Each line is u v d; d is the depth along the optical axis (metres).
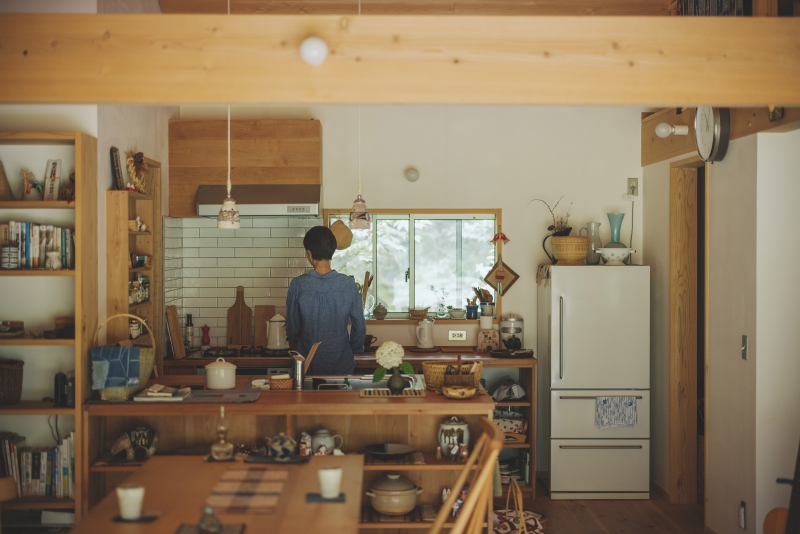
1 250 3.82
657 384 5.59
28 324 4.06
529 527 4.51
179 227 5.82
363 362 5.34
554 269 5.40
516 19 3.06
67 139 3.82
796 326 4.00
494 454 2.70
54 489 3.91
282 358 5.39
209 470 3.09
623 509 5.18
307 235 4.54
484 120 5.91
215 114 5.81
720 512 4.45
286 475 3.02
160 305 5.18
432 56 3.05
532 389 5.39
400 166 5.89
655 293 5.64
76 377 3.79
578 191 5.91
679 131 4.87
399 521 3.65
